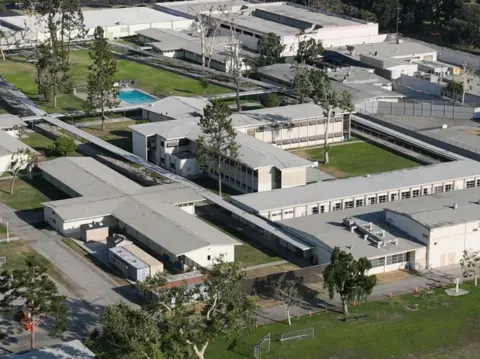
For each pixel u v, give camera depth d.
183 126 184.25
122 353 96.06
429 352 113.75
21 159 166.50
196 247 133.88
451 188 167.25
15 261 136.12
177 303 100.94
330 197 155.62
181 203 154.00
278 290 122.19
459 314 123.50
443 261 139.25
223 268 104.06
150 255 137.62
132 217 146.00
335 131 199.38
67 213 147.00
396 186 161.25
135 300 124.31
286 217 152.62
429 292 129.88
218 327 98.94
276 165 164.75
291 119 192.62
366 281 119.88
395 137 197.12
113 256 134.50
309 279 130.25
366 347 114.31
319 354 112.19
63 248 141.88
